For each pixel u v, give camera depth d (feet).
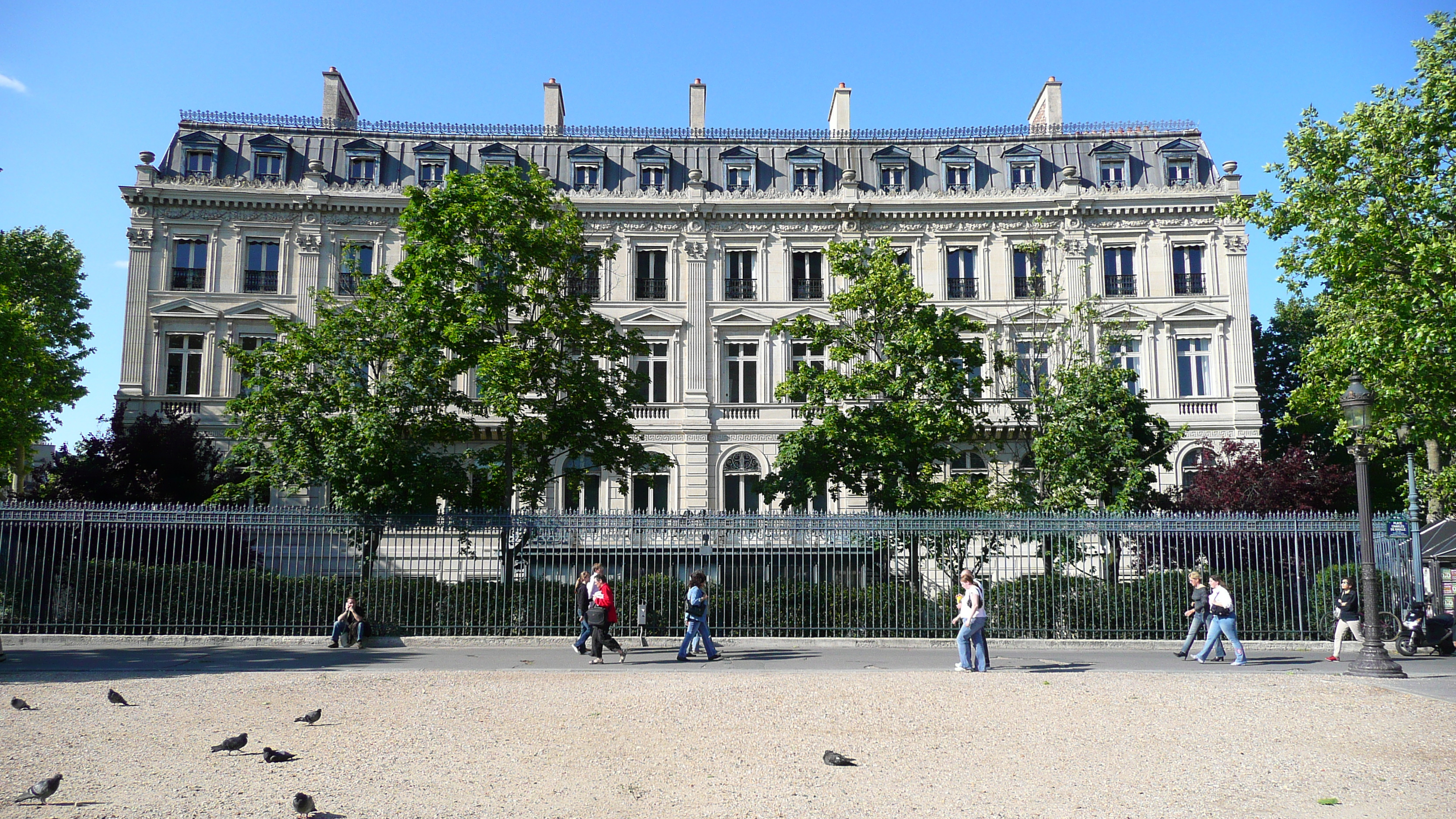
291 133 147.13
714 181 147.95
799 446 94.58
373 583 79.51
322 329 90.22
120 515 77.36
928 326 96.68
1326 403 92.63
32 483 129.70
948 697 48.88
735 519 80.69
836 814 28.96
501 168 93.50
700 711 44.80
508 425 89.40
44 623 76.69
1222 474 109.50
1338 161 80.38
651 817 28.55
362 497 82.12
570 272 97.30
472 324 86.53
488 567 89.15
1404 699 48.65
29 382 112.78
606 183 147.84
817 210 143.84
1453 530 81.82
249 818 27.99
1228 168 142.41
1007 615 80.69
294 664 64.85
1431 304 72.38
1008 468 135.44
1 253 110.22
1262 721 42.83
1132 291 142.00
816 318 138.31
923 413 93.09
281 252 139.85
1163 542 81.92
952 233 143.74
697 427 138.41
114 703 45.93
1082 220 143.13
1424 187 75.51
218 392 135.64
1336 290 82.28
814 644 78.54
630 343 97.96
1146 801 30.45
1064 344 134.62
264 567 81.71
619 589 80.12
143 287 136.67
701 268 143.02
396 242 141.28
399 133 150.61
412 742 38.01
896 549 82.33
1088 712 45.01
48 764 33.73
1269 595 79.87
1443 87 75.00
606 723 41.98
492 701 47.50
